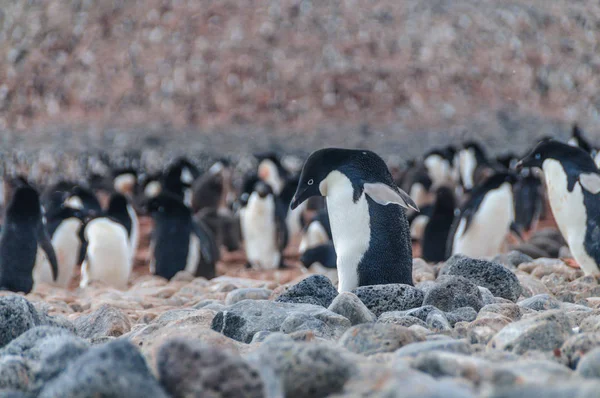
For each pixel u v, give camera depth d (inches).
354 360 396.5
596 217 892.0
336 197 709.9
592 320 518.0
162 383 358.6
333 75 7514.8
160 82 7554.1
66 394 335.6
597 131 5428.2
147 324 632.4
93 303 850.8
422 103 7022.6
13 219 1124.5
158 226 1395.2
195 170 3110.2
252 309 577.6
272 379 356.8
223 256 1878.7
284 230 1685.5
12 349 442.0
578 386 282.0
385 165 721.0
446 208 1403.8
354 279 710.5
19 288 1119.0
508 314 579.8
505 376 351.3
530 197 2009.1
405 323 538.0
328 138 5959.6
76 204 1702.8
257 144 5595.5
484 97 7175.2
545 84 7209.6
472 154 2571.4
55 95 7352.4
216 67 7677.2
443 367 367.9
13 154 4421.8
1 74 7529.5
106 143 5497.1
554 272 930.7
